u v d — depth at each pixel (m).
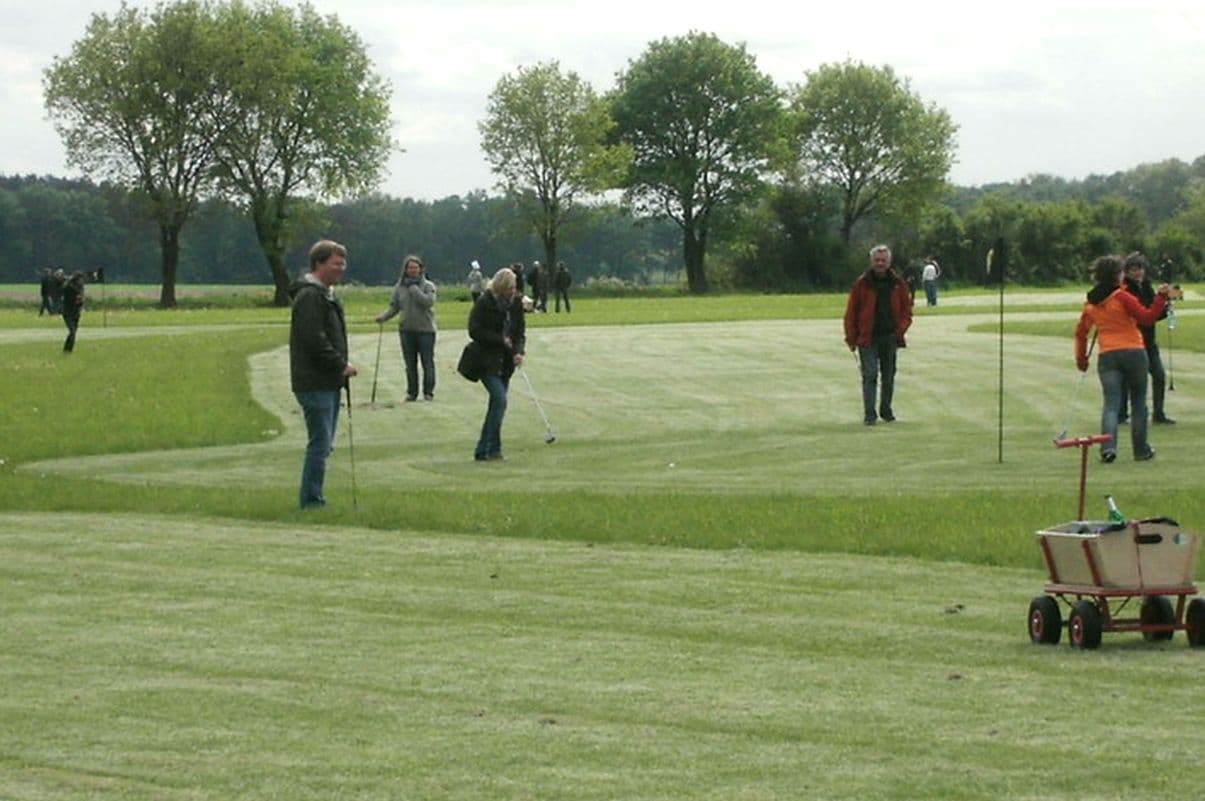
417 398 35.22
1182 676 11.55
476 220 195.50
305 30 129.38
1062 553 12.64
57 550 17.50
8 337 63.59
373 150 130.75
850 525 18.22
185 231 127.81
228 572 16.09
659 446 27.38
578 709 10.77
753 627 13.38
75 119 119.50
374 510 19.92
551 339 53.22
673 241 191.75
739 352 46.31
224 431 30.50
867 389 29.91
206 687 11.45
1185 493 20.30
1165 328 52.47
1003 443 26.69
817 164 161.75
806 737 10.02
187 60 118.94
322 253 20.44
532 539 18.09
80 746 9.97
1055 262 152.62
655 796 8.84
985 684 11.38
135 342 57.94
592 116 143.62
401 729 10.30
